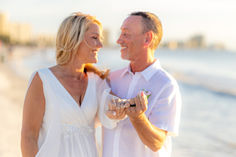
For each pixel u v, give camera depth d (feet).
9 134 19.56
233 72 92.43
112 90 8.48
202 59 194.18
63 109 6.89
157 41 8.10
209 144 20.20
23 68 80.84
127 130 7.71
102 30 7.55
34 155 6.59
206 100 40.65
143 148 7.61
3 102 30.48
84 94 7.39
